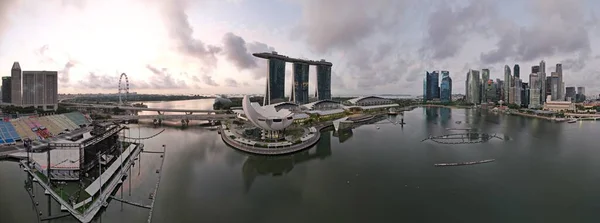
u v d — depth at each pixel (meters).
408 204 78.50
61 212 70.94
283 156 129.25
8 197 79.94
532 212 73.81
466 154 132.88
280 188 90.12
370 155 132.00
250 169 109.44
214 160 121.44
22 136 147.88
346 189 89.50
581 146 151.38
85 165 92.88
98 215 70.75
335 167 112.69
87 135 107.25
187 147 146.50
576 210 74.94
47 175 88.06
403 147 149.25
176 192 85.62
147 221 68.25
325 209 75.69
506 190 87.94
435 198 82.50
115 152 116.88
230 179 97.81
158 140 167.00
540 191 87.19
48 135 161.00
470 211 74.31
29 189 84.69
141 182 93.31
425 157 127.50
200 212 73.06
